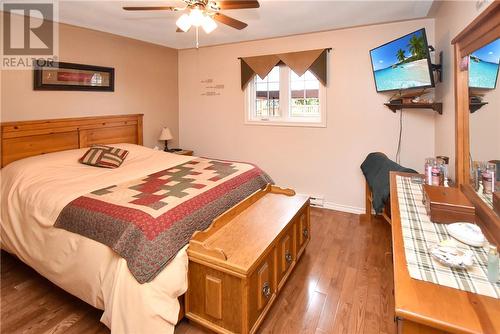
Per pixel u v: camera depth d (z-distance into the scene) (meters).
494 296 0.87
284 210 2.40
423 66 2.64
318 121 3.84
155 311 1.57
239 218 2.24
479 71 1.42
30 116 2.95
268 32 3.60
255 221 2.19
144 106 4.18
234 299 1.65
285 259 2.17
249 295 1.64
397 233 1.29
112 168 2.91
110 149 3.14
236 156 4.44
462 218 1.34
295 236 2.38
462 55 1.58
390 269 2.44
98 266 1.72
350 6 2.72
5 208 2.37
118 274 1.60
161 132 4.48
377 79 3.24
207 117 4.58
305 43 3.71
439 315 0.79
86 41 3.38
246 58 4.06
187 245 1.81
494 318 0.78
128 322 1.55
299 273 2.41
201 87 4.56
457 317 0.79
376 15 2.99
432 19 3.07
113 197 2.08
